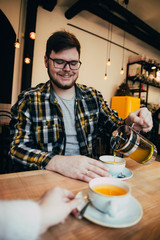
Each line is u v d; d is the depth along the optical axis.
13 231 0.27
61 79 1.13
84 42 4.28
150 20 4.60
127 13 3.84
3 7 3.29
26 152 0.84
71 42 1.05
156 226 0.42
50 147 1.16
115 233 0.39
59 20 3.87
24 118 1.12
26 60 3.21
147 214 0.47
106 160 0.92
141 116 0.94
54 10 3.79
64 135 1.19
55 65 1.09
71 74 1.14
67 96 1.26
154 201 0.55
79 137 1.24
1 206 0.29
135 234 0.39
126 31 4.58
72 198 0.48
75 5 3.51
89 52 4.39
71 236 0.37
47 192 0.39
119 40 5.02
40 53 3.66
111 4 3.47
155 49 6.19
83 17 4.23
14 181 0.63
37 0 3.25
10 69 3.49
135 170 0.86
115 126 1.31
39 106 1.16
